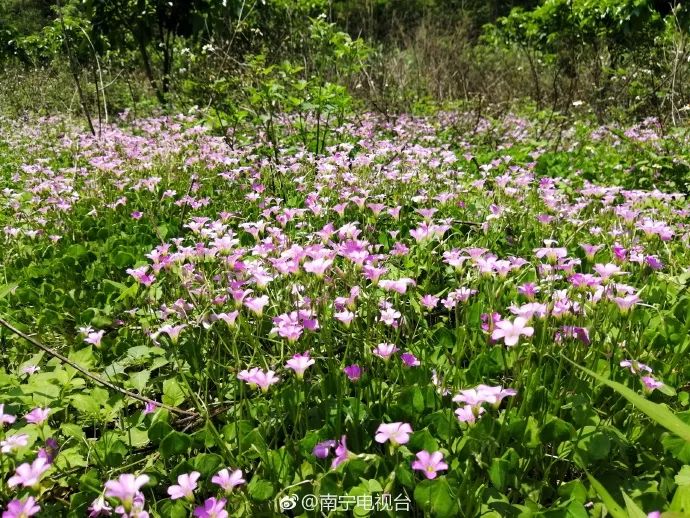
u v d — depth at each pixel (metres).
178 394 2.35
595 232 3.54
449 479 1.77
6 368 2.80
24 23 15.20
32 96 11.58
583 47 11.22
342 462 1.76
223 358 2.61
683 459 1.83
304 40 8.54
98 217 4.67
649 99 9.69
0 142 8.82
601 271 2.19
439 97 11.63
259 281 2.41
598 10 10.34
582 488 1.69
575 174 5.85
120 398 2.28
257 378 1.97
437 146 7.43
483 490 1.66
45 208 4.40
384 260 2.97
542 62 12.12
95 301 3.32
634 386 2.13
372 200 4.02
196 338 2.60
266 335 2.68
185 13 10.34
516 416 1.97
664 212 3.84
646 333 2.49
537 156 6.22
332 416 2.10
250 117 7.04
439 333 2.56
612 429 1.91
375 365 2.43
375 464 1.81
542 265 2.57
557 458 1.85
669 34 9.70
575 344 2.17
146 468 1.94
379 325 2.41
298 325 2.24
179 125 6.46
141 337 2.88
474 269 2.66
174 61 10.98
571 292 2.28
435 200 4.31
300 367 1.97
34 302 3.39
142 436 2.15
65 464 2.01
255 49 8.85
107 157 5.64
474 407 1.73
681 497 1.54
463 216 4.14
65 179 5.24
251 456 1.97
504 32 12.76
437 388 2.18
